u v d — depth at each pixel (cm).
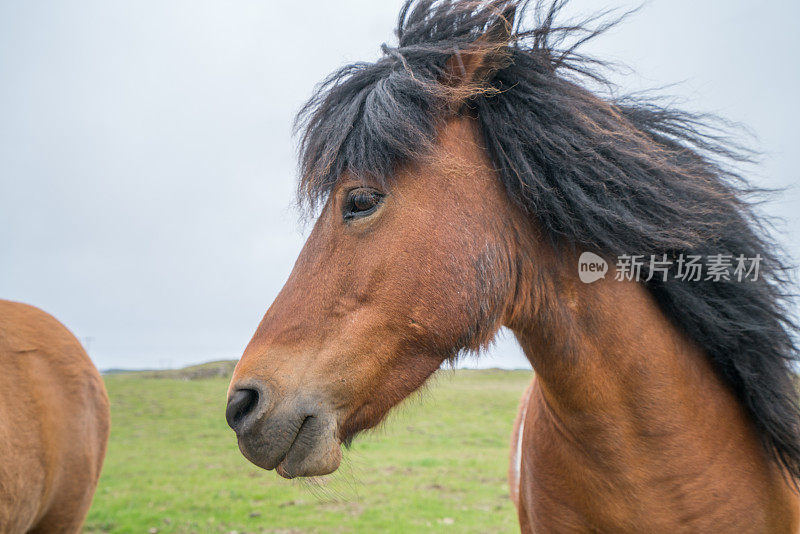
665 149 194
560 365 181
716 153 206
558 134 172
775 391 182
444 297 163
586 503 189
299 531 620
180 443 1247
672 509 177
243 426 161
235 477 908
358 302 164
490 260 168
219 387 2259
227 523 652
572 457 189
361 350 162
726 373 188
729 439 182
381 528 625
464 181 169
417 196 165
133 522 656
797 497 195
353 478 182
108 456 1100
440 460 991
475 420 1486
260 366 164
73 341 352
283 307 170
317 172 172
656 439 176
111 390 2058
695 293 183
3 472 278
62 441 319
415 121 167
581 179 172
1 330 311
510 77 181
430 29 188
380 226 165
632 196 175
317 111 183
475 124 178
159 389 2120
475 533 602
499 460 1000
